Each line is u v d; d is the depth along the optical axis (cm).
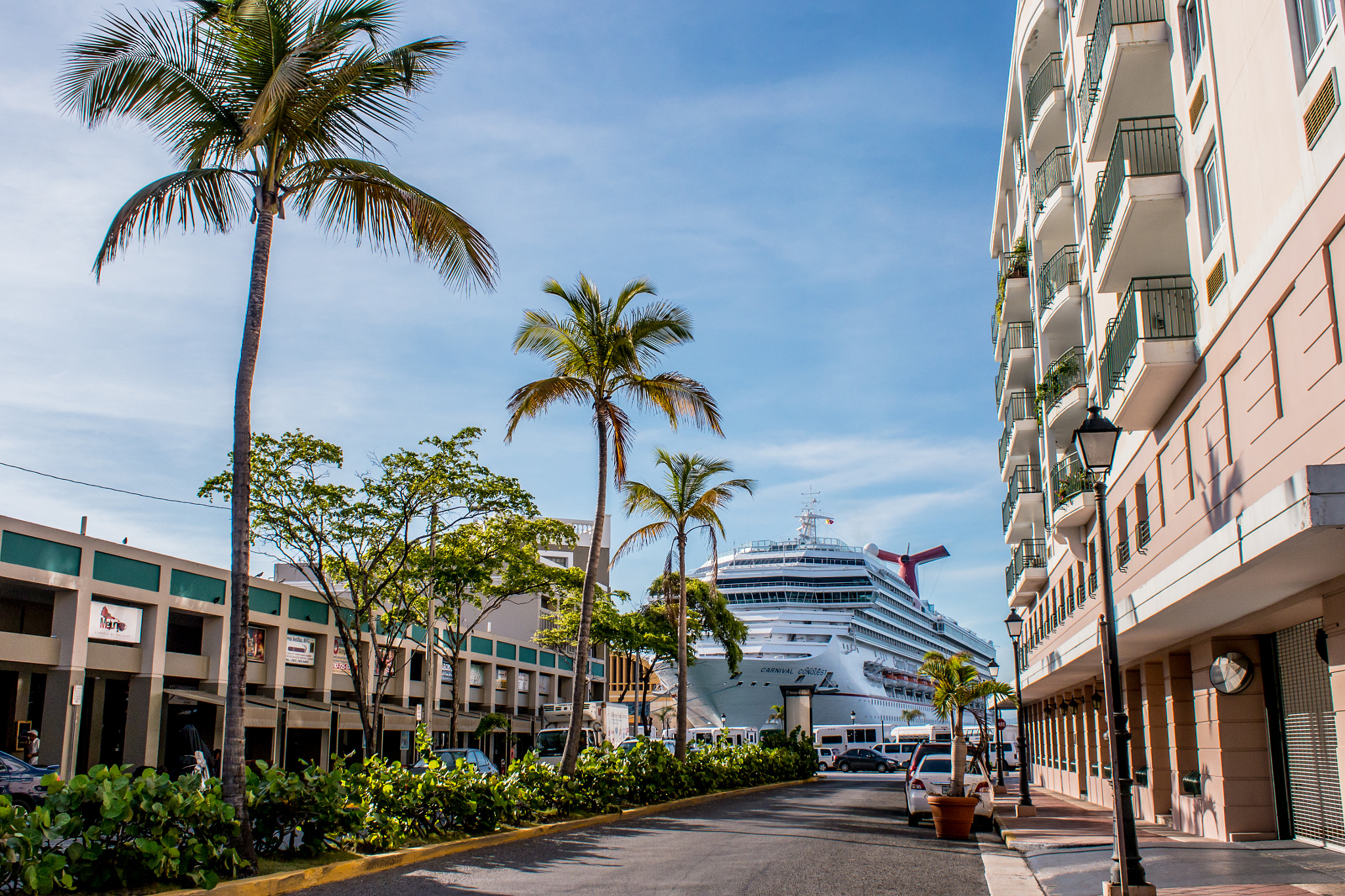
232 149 1287
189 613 2911
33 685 2531
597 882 1153
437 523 2992
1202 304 1470
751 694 7456
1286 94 1127
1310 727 1466
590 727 4309
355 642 3672
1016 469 3662
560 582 4147
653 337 2359
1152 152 1714
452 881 1140
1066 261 2595
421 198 1291
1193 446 1516
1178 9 1592
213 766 2702
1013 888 1191
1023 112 3027
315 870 1113
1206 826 1683
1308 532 901
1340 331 994
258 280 1230
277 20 1230
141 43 1234
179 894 930
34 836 840
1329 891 1021
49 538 2348
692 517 3206
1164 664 2006
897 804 2888
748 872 1253
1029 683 3350
